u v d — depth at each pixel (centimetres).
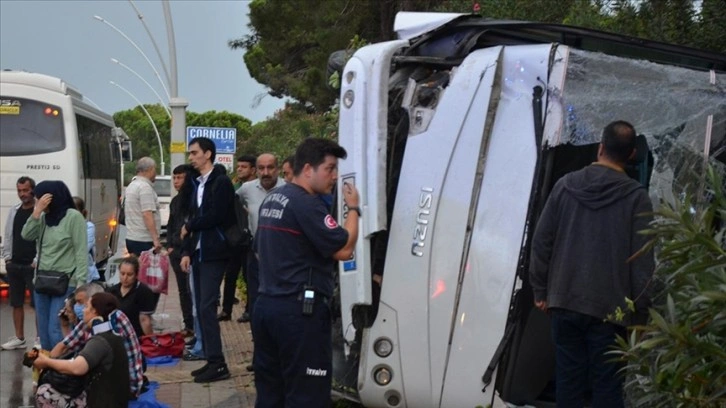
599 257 560
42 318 1010
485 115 633
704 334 414
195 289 976
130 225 1364
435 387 640
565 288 566
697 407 416
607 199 562
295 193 610
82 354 734
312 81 2725
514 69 631
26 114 1903
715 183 443
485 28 683
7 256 1205
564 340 578
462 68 648
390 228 653
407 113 659
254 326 621
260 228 623
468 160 636
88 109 2138
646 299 550
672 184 614
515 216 620
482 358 627
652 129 618
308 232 602
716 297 390
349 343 666
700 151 618
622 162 571
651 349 441
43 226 1002
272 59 3058
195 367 1066
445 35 690
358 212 625
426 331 641
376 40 2156
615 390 563
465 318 632
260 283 622
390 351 650
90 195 2105
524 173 620
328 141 619
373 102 662
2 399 959
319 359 607
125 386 754
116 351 749
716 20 1061
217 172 943
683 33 1096
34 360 734
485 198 630
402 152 661
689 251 421
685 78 623
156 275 1190
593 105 615
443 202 640
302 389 605
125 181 5388
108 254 2431
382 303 651
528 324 634
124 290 1086
